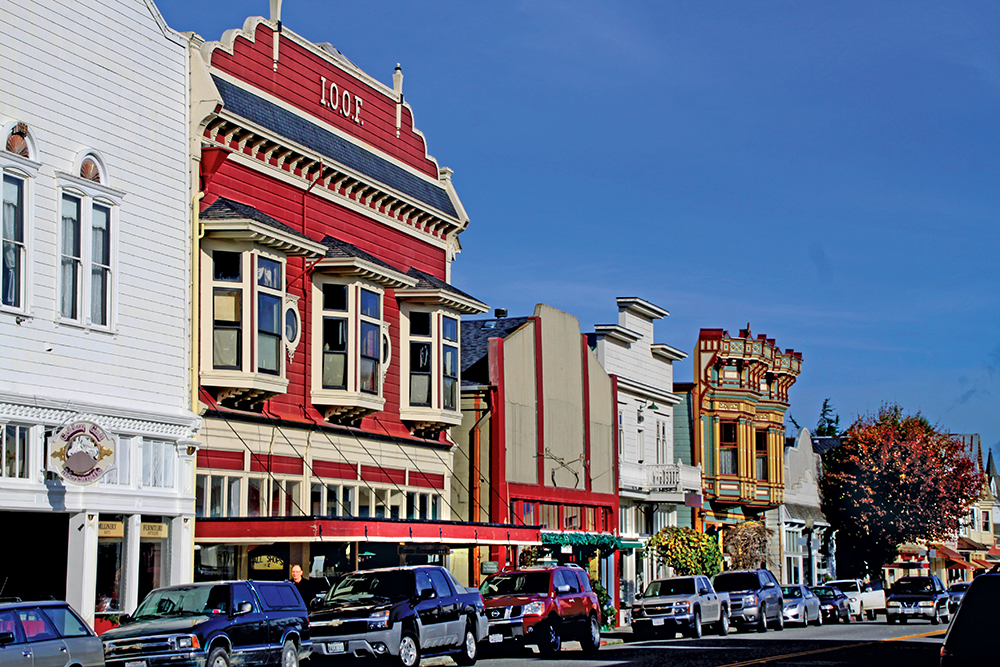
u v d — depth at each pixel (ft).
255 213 98.48
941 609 166.30
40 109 80.79
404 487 120.98
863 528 249.14
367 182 116.67
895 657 96.27
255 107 102.73
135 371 87.81
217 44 99.25
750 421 204.23
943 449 253.44
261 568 101.04
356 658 79.87
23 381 78.07
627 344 176.14
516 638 97.19
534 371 146.82
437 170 134.10
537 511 145.38
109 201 85.92
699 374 200.23
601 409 164.76
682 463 192.95
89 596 81.66
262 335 97.40
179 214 93.30
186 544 91.25
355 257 107.14
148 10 91.66
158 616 68.69
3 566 82.38
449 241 134.21
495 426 136.98
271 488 100.94
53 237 81.05
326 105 113.60
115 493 84.53
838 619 166.40
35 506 78.18
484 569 127.13
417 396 121.90
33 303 79.05
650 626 124.67
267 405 101.30
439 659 95.50
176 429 90.84
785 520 223.10
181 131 94.48
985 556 351.25
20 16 79.56
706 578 131.95
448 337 125.18
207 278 95.40
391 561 115.34
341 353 108.47
